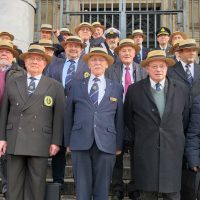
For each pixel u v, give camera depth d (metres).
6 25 10.41
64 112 5.84
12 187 5.58
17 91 5.73
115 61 7.36
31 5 11.06
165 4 13.76
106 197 5.49
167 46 9.20
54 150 5.71
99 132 5.48
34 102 5.66
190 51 6.57
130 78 6.92
